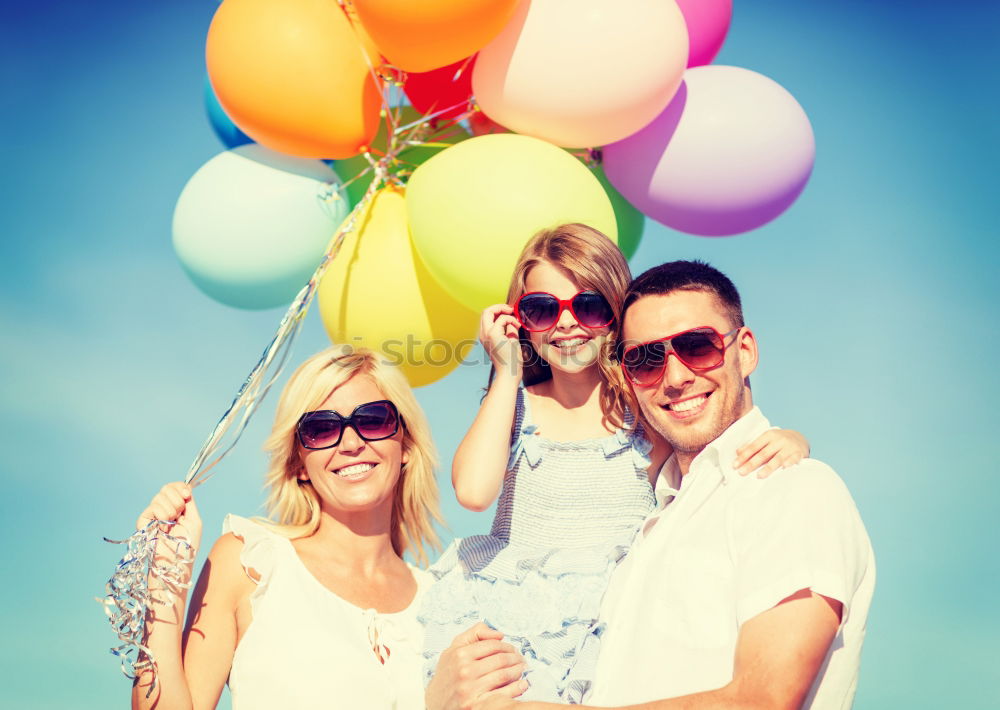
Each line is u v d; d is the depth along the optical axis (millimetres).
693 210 3234
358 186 3512
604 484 2576
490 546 2602
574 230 2699
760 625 1866
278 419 2676
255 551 2521
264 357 2811
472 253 2811
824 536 1912
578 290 2650
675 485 2480
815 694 2027
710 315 2264
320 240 3258
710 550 2082
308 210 3225
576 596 2350
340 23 3037
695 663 2021
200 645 2438
